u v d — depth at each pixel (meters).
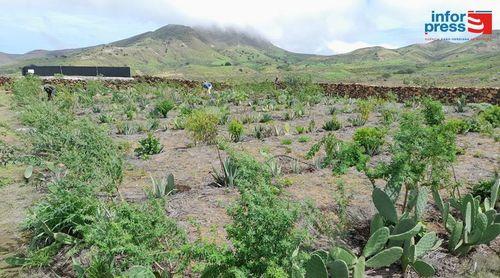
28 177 8.19
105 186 5.93
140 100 22.62
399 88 24.08
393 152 5.07
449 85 52.75
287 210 3.66
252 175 4.18
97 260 4.22
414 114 5.27
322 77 96.62
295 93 22.80
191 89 28.94
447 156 5.12
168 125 14.77
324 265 3.64
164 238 4.19
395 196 5.01
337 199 5.71
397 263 4.66
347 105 19.09
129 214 4.16
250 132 12.84
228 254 3.62
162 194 6.67
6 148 9.44
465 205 4.91
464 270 4.48
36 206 5.87
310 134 12.30
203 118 11.02
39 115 9.98
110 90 27.84
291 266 3.54
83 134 6.86
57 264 4.96
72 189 5.59
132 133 13.18
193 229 5.37
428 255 4.81
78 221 5.23
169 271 4.05
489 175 7.48
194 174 8.27
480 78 61.38
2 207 6.81
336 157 5.98
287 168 8.27
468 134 11.60
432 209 6.09
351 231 5.41
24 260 4.90
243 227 3.63
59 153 7.38
